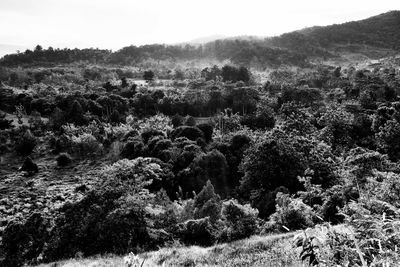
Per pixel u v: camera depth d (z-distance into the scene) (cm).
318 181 3925
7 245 2588
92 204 2627
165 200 3591
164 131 7262
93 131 7800
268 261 1052
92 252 2406
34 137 7531
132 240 2425
